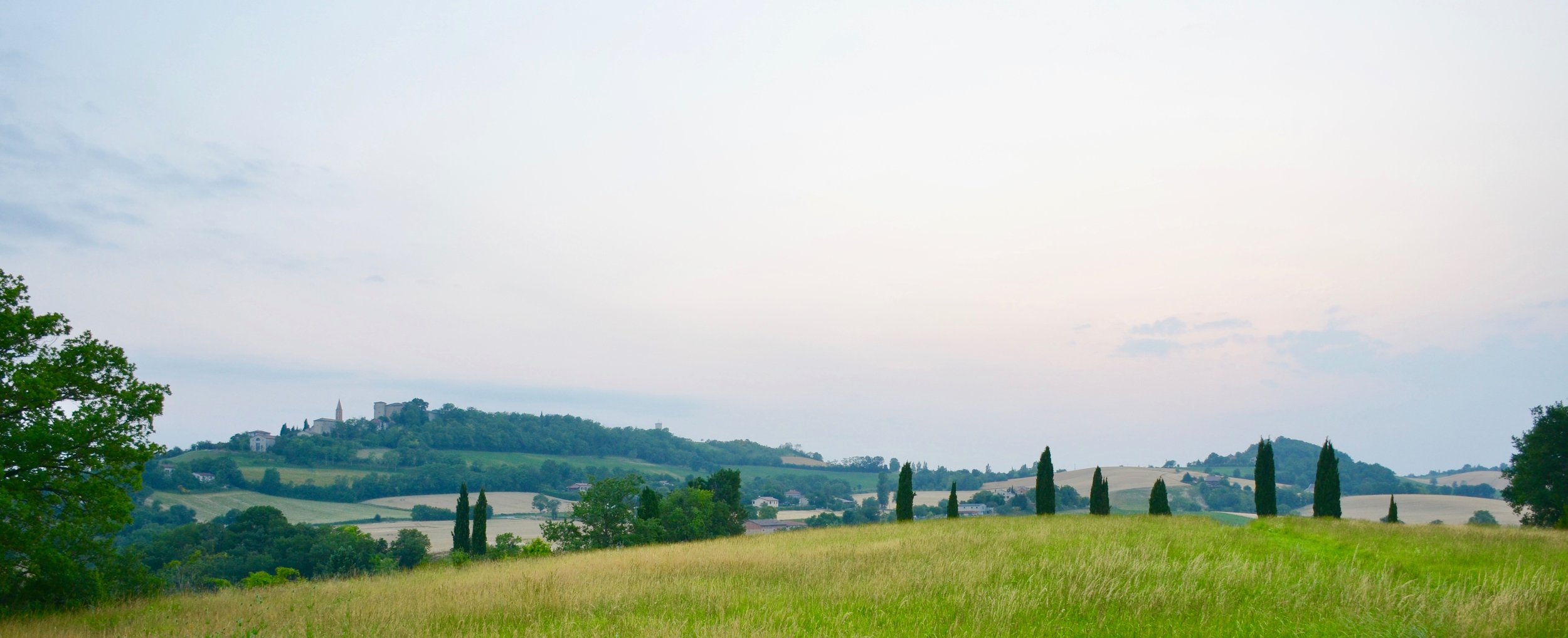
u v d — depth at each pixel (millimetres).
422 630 12844
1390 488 148000
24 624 16984
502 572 23016
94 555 21188
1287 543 21484
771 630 11688
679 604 14773
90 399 21391
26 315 20312
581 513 66875
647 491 67562
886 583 15586
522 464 168250
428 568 28562
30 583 20016
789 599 14578
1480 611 11523
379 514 121875
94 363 21312
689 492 76688
